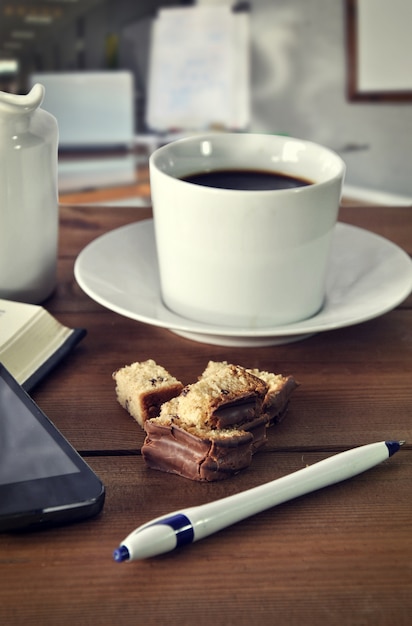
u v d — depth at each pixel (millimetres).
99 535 447
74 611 418
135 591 425
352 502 465
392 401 527
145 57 2156
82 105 1901
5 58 2072
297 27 2025
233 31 2055
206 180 605
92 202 1601
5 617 415
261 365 553
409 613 421
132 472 479
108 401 523
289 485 458
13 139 555
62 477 452
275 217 539
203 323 567
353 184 2086
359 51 1957
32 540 444
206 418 474
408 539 448
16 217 570
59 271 642
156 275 610
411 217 731
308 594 426
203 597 424
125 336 577
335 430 506
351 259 622
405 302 621
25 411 479
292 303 563
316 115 2076
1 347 528
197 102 2100
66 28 2088
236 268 551
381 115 2004
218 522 440
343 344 575
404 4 1881
